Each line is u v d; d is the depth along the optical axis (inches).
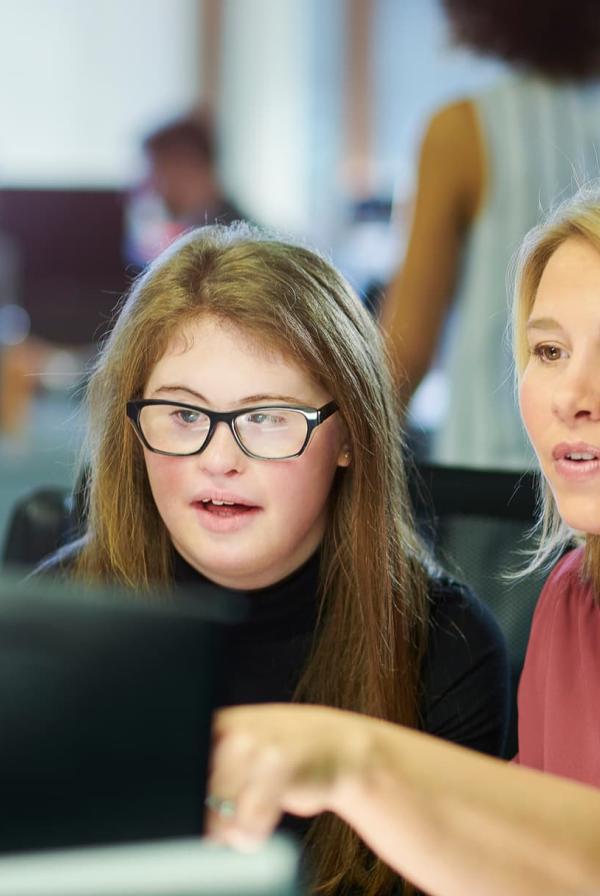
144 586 53.6
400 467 55.7
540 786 31.4
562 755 48.1
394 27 282.5
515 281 49.3
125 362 51.5
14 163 284.0
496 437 88.4
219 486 48.3
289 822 49.4
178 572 53.6
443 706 52.9
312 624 53.1
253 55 286.4
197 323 49.2
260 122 289.1
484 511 63.4
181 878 21.3
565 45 88.4
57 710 22.6
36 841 22.6
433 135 89.9
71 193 182.9
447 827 30.0
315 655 52.6
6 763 22.5
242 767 27.7
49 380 167.9
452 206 89.7
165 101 284.4
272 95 289.4
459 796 30.2
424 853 30.0
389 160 285.3
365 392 51.8
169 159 169.8
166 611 23.0
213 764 25.9
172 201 171.6
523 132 88.5
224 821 27.2
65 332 181.5
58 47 282.2
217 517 48.9
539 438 44.4
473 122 88.8
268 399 48.6
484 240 89.2
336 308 51.8
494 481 63.5
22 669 22.6
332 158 288.2
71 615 22.8
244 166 288.7
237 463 48.1
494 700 54.0
